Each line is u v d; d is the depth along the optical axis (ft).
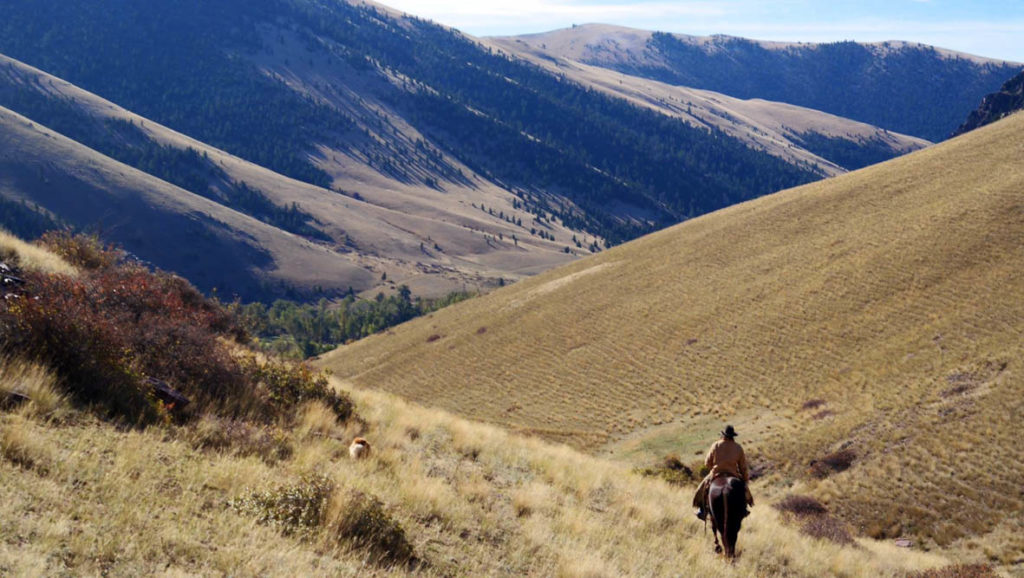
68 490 18.70
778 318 220.23
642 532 35.70
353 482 28.02
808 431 142.61
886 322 188.96
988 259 198.90
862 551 55.36
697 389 196.54
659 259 333.62
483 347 306.55
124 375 28.43
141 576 15.61
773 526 48.21
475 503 32.30
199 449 26.32
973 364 145.79
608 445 173.06
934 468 108.78
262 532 20.47
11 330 27.02
